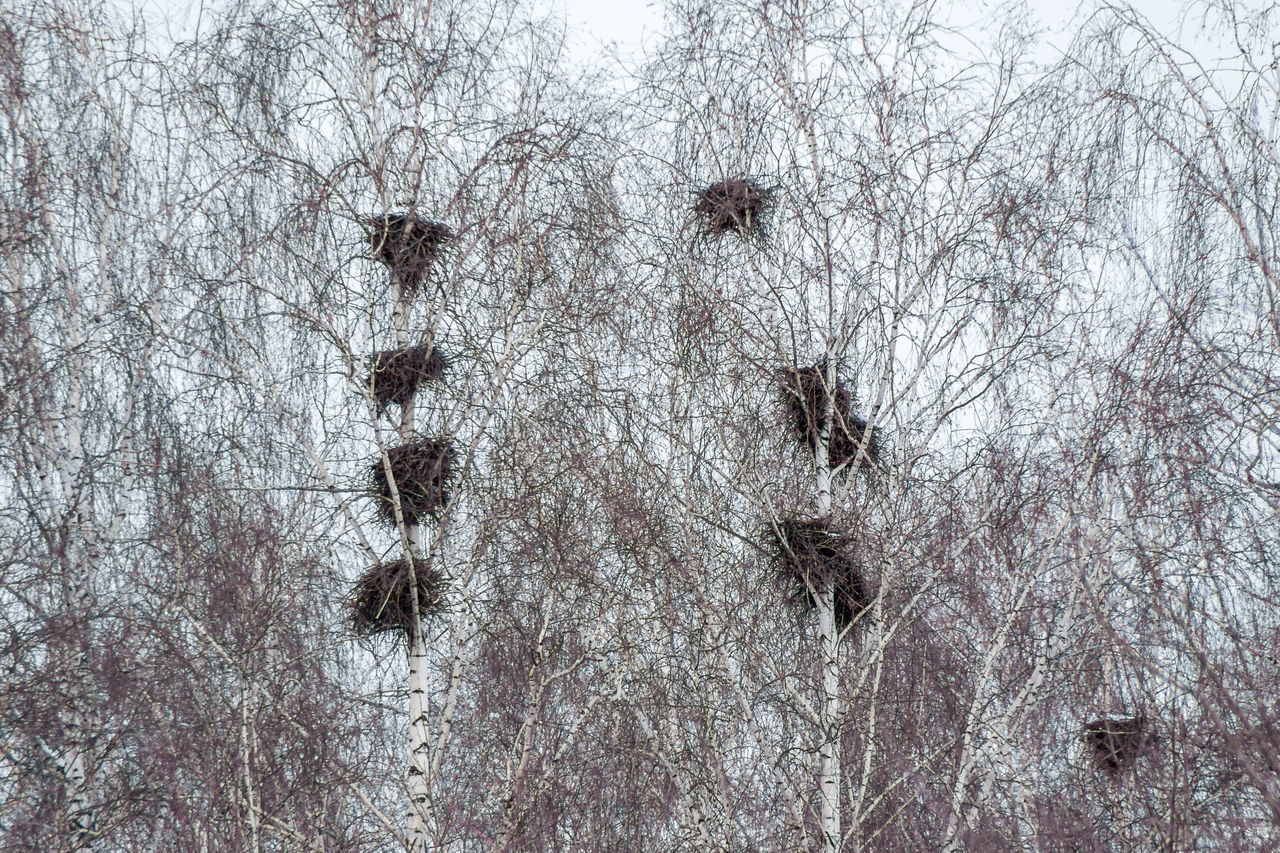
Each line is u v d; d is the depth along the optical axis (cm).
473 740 1115
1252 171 1076
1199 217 1090
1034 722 1074
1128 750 992
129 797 973
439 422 1104
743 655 1090
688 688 1087
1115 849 1005
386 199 1119
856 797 1030
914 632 1118
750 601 1086
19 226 1113
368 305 1121
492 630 1081
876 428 1143
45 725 968
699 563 1098
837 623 1098
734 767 1084
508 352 1116
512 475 1098
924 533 1104
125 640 1027
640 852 1042
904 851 1041
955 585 1115
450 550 1093
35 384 1071
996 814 1066
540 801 1022
